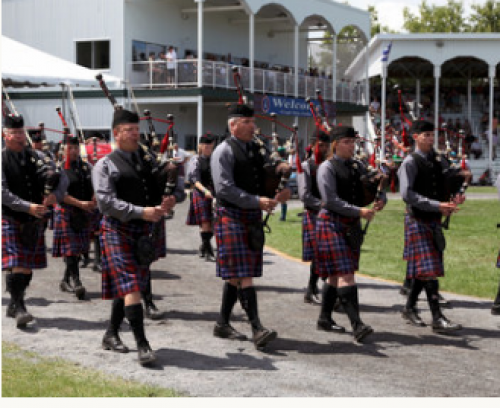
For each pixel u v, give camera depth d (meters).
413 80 38.12
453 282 8.30
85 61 25.00
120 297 5.04
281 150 13.80
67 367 4.88
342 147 5.76
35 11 25.70
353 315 5.67
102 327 6.04
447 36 30.25
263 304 7.20
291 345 5.59
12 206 5.76
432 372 4.96
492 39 30.23
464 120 35.31
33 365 4.89
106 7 24.50
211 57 27.02
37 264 6.08
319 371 4.93
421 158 6.14
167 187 4.92
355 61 33.22
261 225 5.43
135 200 5.03
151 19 25.28
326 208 5.77
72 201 7.11
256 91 25.42
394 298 7.55
